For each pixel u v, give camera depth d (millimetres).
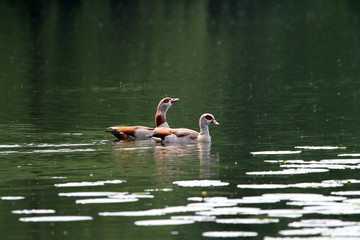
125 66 42281
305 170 16062
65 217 12406
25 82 35062
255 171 16016
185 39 57094
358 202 13164
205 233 11547
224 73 39219
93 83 34875
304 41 56094
